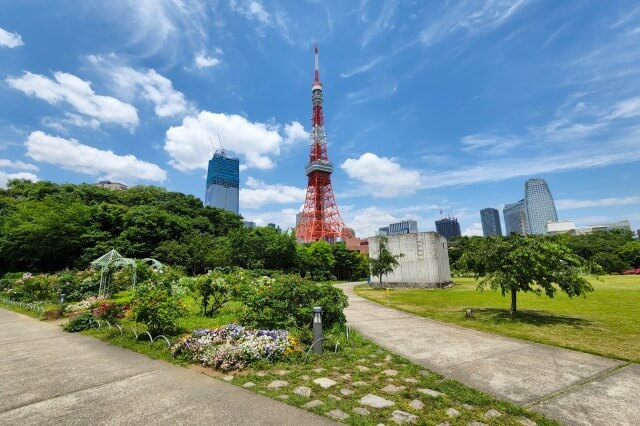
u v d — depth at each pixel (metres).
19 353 7.99
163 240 46.88
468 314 12.60
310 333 8.98
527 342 8.77
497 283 12.03
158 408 4.66
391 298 20.75
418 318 12.77
